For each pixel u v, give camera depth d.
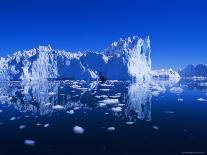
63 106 21.69
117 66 70.50
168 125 14.42
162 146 10.78
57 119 16.22
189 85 49.75
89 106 21.47
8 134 12.73
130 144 11.04
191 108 20.16
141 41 76.69
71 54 78.94
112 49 78.62
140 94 30.86
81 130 13.36
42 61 73.25
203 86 46.44
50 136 12.34
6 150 10.41
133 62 71.56
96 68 72.94
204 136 12.17
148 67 77.56
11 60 73.81
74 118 16.48
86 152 10.13
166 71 97.56
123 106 21.33
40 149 10.51
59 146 10.84
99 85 47.94
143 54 76.69
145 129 13.54
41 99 26.56
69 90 36.59
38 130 13.48
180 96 28.92
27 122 15.41
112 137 12.10
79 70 72.56
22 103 23.77
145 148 10.55
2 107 21.39
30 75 70.38
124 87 42.34
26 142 11.35
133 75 68.25
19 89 39.09
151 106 21.30
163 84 52.81
